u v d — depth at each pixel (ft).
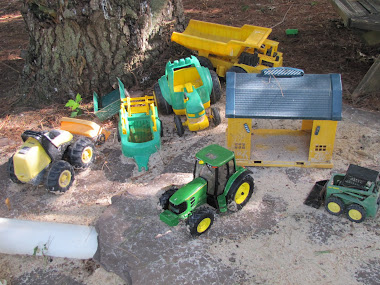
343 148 3.37
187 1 6.98
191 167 3.24
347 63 4.64
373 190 2.56
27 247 2.63
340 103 2.86
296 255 2.41
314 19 5.82
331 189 2.63
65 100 4.32
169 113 4.05
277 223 2.64
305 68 4.57
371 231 2.55
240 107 2.95
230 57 4.37
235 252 2.45
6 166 3.42
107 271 2.41
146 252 2.49
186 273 2.33
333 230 2.57
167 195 2.62
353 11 4.02
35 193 3.10
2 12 7.19
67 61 4.15
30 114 4.17
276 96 2.95
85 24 3.93
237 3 6.69
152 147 3.36
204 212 2.50
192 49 4.57
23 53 4.44
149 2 4.24
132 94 4.25
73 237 2.68
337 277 2.25
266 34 4.12
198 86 4.05
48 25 4.05
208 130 3.73
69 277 2.41
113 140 3.69
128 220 2.74
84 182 3.18
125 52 4.17
